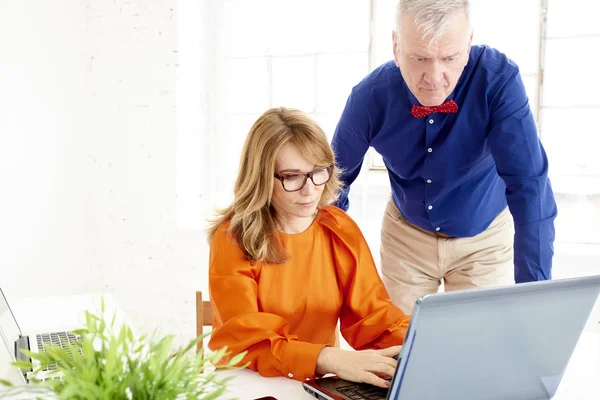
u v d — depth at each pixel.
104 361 0.83
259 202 1.52
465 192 1.94
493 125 1.78
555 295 1.11
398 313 1.56
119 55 3.25
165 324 3.34
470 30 1.56
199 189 3.35
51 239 3.20
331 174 1.55
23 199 3.05
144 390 0.79
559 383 1.26
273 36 3.25
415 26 1.51
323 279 1.60
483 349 1.07
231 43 3.31
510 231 2.09
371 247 3.11
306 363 1.33
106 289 3.43
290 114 1.54
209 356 0.87
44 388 0.85
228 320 1.46
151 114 3.24
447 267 2.09
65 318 1.89
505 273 2.09
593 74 2.75
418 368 1.02
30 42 3.03
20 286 3.06
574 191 2.81
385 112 1.91
